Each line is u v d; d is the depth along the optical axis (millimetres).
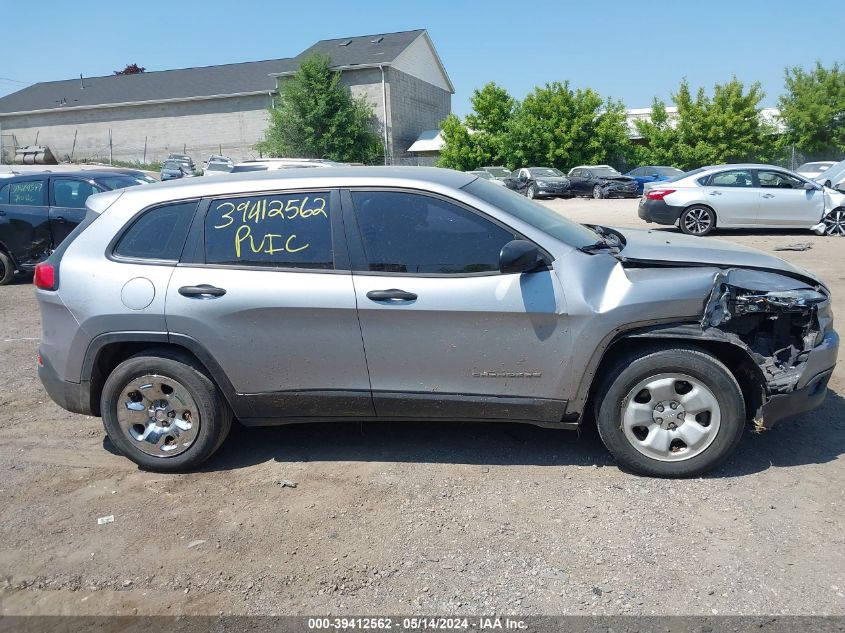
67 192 10648
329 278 3855
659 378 3760
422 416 4000
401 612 2889
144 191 4215
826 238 13258
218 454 4438
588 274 3748
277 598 3010
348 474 4082
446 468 4109
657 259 3965
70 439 4758
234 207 4051
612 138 36625
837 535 3270
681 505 3586
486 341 3779
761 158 36906
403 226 3881
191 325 3920
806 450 4148
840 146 36500
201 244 4027
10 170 19156
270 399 4020
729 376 3686
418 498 3770
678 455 3809
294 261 3926
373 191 3936
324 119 38531
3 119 47844
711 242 4523
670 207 14164
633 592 2936
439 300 3744
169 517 3693
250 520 3629
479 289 3738
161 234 4094
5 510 3818
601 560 3162
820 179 16422
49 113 46906
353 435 4629
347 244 3887
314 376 3955
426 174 4121
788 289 3734
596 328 3674
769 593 2893
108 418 4160
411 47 42656
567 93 36656
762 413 3773
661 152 37344
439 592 2998
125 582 3160
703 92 37062
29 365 6508
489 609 2879
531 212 4191
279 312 3869
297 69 40969
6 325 8148
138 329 3984
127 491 3998
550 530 3416
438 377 3875
